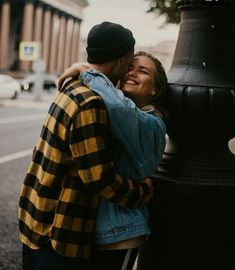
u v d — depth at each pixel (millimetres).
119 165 1888
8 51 65312
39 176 1857
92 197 1820
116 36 1828
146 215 1994
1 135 13094
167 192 2301
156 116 2033
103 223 1853
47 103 27625
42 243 1828
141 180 1933
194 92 2238
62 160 1795
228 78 2295
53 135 1809
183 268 2309
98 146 1741
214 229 2285
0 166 8352
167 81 2354
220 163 2346
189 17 2367
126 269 1980
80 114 1742
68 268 1808
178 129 2348
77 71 1889
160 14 4895
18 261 3887
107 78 1831
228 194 2273
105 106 1776
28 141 12164
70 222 1782
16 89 25609
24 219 1952
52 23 71375
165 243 2336
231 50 2361
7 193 6215
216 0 2285
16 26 66125
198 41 2332
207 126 2277
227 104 2240
